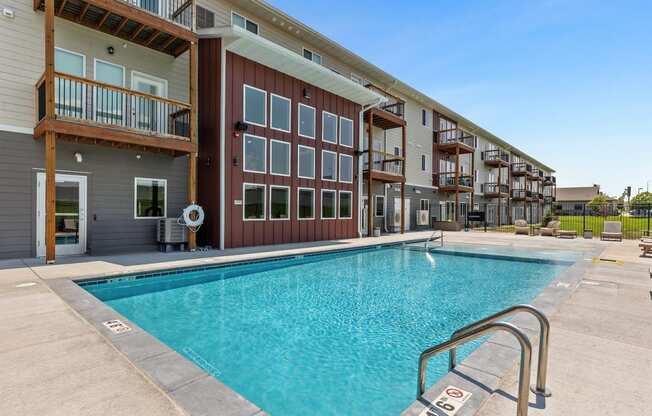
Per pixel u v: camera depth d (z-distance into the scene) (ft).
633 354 9.34
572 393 7.28
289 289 21.53
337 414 8.65
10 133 24.40
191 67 29.09
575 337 10.58
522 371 5.74
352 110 47.67
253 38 31.94
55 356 8.86
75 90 26.00
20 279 17.87
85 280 18.88
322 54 47.34
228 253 29.17
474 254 35.14
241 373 10.82
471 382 7.58
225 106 33.01
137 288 20.44
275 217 37.47
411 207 66.03
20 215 24.88
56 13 25.95
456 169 70.44
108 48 28.91
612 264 25.21
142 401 6.83
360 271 27.68
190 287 21.38
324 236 43.16
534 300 14.80
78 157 27.07
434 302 19.02
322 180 43.06
